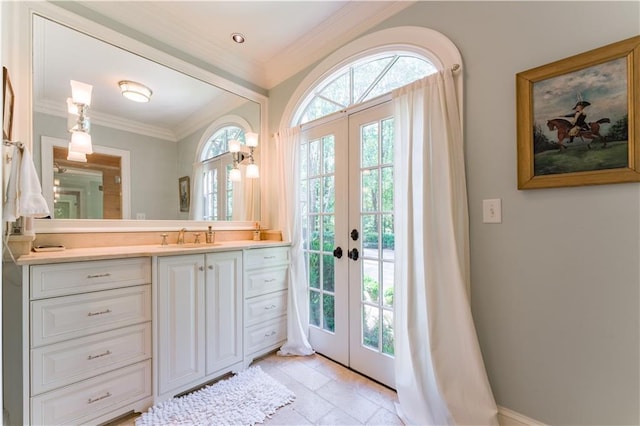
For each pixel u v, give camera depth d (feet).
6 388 4.36
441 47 5.49
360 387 6.14
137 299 5.24
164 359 5.50
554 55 4.34
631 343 3.84
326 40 7.55
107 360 4.89
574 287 4.22
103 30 6.25
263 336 7.26
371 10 6.54
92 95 6.16
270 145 9.32
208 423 5.00
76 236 5.83
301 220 8.13
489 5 4.97
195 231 7.66
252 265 7.08
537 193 4.51
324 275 7.72
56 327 4.43
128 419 5.12
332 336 7.35
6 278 4.45
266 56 8.57
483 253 4.99
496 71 4.87
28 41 5.37
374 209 6.61
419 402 5.05
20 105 5.26
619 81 3.84
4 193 4.42
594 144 4.00
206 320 6.12
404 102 5.69
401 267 5.60
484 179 4.98
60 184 5.72
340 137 7.26
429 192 5.17
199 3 6.44
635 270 3.81
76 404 4.57
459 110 5.20
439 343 4.94
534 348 4.53
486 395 4.58
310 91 8.14
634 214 3.81
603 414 4.01
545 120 4.37
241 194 8.68
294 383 6.26
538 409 4.50
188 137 7.60
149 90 6.97
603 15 3.98
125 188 6.57
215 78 8.13
